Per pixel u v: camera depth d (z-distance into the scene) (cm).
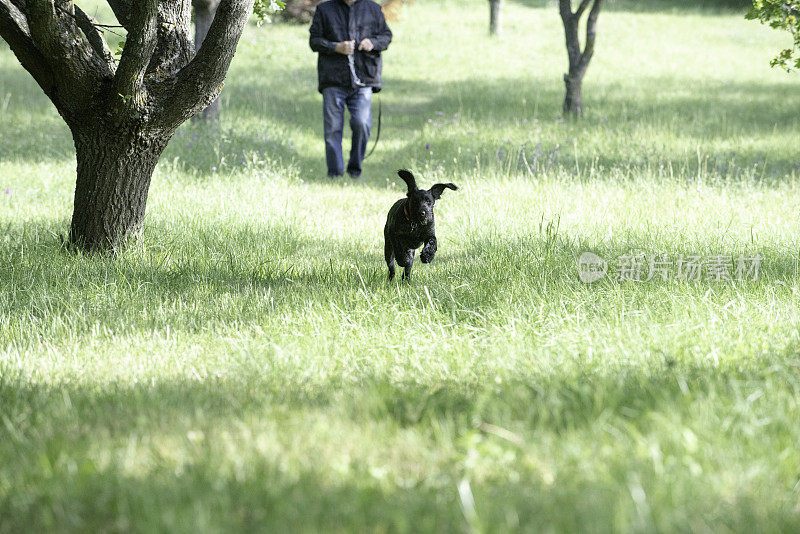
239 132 2280
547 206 1511
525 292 954
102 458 530
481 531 418
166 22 1188
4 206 1498
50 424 590
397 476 506
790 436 529
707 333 761
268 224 1398
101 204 1173
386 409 604
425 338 807
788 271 1051
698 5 6612
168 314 916
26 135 2258
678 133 2517
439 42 4988
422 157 2181
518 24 5616
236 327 873
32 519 458
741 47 5103
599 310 863
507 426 559
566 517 436
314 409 618
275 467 504
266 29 5047
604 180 1758
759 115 2986
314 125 2709
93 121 1129
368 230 1470
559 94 3462
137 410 611
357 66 1919
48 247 1191
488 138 2394
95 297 962
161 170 1794
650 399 596
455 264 1198
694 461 494
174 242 1265
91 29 1202
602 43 5153
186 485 478
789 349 720
